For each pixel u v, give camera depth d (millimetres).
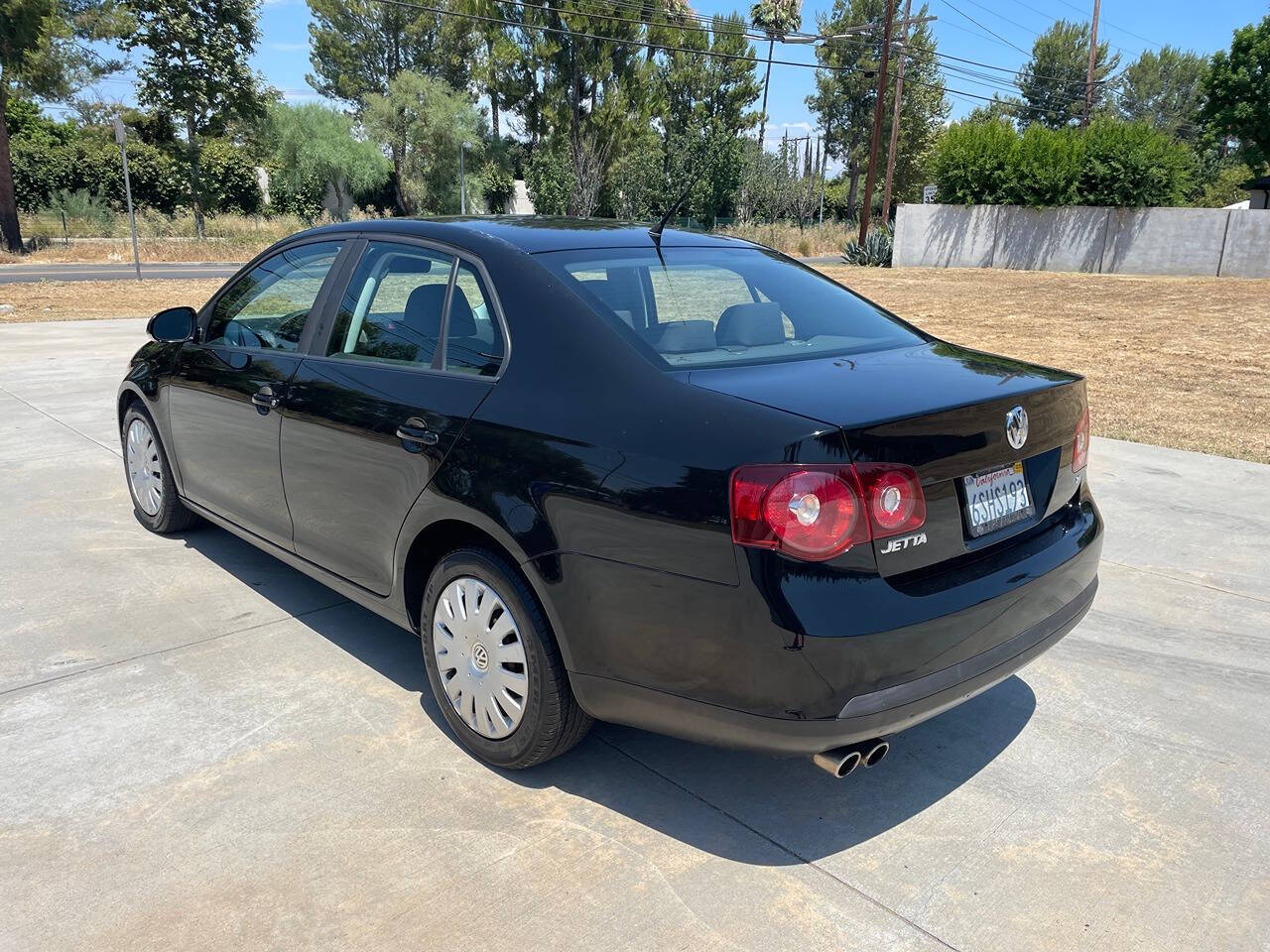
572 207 48125
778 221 53219
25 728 3162
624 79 47781
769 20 68062
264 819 2705
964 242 30406
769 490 2221
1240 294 21000
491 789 2873
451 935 2277
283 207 47125
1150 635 4023
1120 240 28500
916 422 2352
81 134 43562
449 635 3047
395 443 3070
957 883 2496
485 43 57219
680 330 2838
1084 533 2977
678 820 2746
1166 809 2832
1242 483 6207
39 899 2371
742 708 2326
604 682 2584
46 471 6172
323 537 3564
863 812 2803
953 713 3400
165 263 31109
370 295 3461
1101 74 68125
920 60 63938
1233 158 57844
